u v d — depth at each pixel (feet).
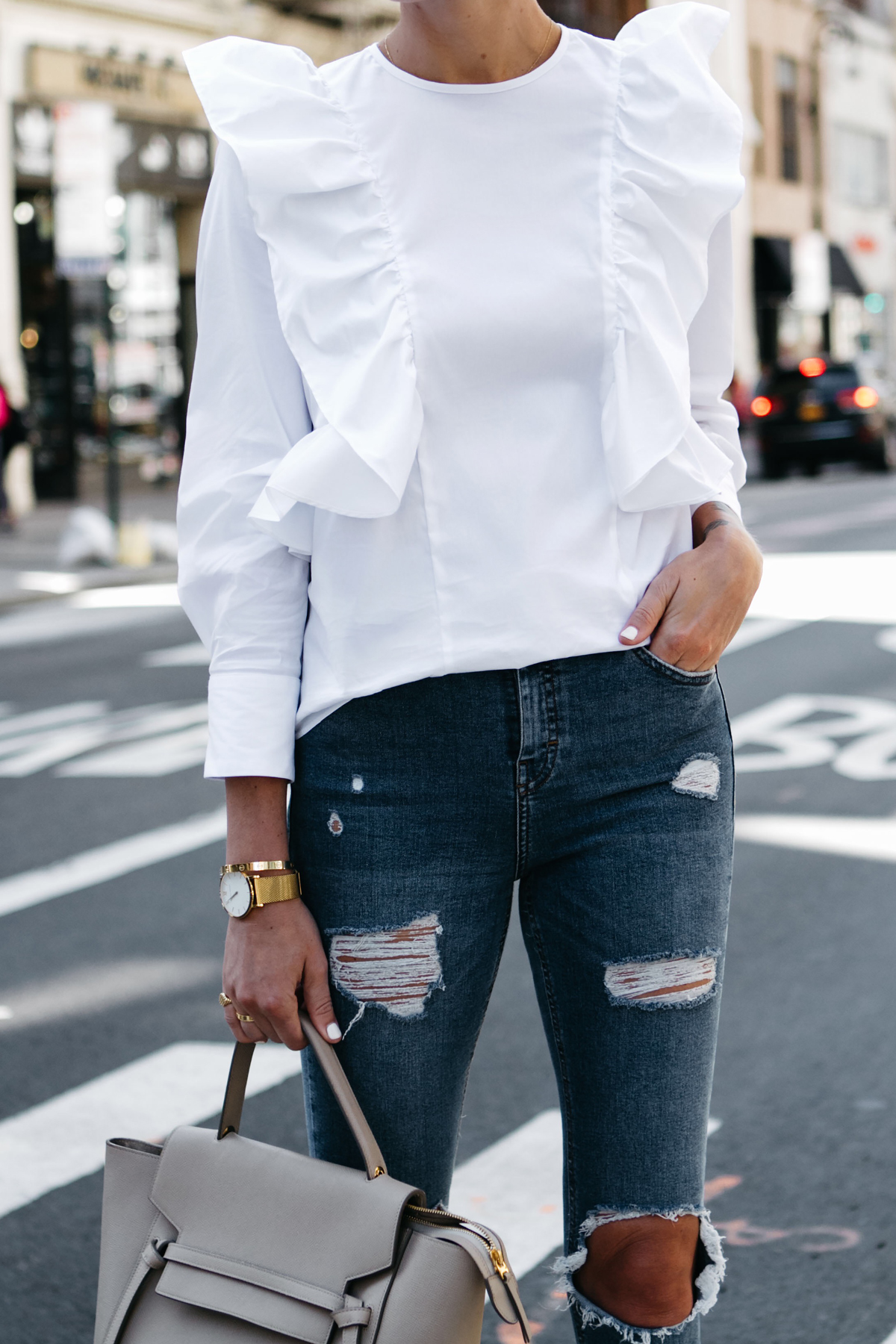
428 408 5.18
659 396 5.27
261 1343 4.73
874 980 14.70
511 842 5.33
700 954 5.41
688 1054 5.46
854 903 16.88
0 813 21.72
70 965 15.74
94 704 28.91
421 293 5.15
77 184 47.57
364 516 5.09
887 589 39.01
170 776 23.47
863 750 23.38
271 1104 12.45
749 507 63.41
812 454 79.46
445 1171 5.53
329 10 79.10
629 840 5.37
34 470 70.74
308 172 5.22
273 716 5.29
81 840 20.26
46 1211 10.84
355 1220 4.75
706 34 5.65
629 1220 5.56
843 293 139.33
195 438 5.46
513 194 5.26
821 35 137.69
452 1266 4.62
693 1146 5.55
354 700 5.23
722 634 5.37
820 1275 9.70
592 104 5.37
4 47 65.72
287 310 5.24
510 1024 14.01
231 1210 4.93
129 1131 11.97
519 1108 12.21
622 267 5.29
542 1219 10.38
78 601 42.63
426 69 5.30
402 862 5.23
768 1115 11.98
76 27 68.44
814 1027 13.64
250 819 5.29
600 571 5.27
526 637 5.16
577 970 5.50
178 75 73.82
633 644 5.23
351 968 5.24
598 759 5.30
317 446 5.07
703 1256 5.70
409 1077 5.30
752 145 127.95
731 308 5.87
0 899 17.93
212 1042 13.70
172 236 76.23
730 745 5.62
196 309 5.50
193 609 5.43
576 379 5.30
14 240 68.74
